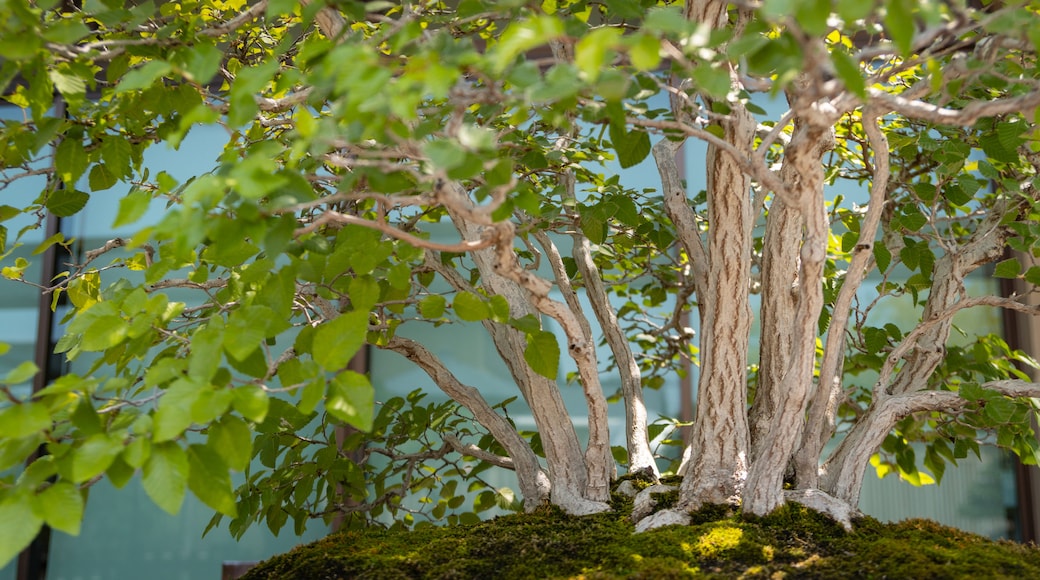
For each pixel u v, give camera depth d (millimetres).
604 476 1487
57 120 1068
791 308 1537
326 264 1172
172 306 1097
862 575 1111
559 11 1265
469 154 781
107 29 1127
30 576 2553
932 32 795
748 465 1368
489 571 1226
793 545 1220
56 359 2672
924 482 2145
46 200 1288
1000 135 1337
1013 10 764
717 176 1310
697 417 1397
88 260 1522
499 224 1034
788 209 1516
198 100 1158
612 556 1209
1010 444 1618
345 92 876
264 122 1340
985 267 2506
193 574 2566
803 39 739
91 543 2592
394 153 985
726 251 1328
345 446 1773
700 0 1195
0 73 976
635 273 2213
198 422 778
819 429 1387
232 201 897
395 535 1507
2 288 2689
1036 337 2418
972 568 1111
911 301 2477
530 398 1571
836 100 963
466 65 766
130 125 1215
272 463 1696
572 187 1753
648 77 975
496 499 1930
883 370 1530
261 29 1647
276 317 919
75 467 772
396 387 2607
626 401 1804
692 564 1172
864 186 2539
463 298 1181
